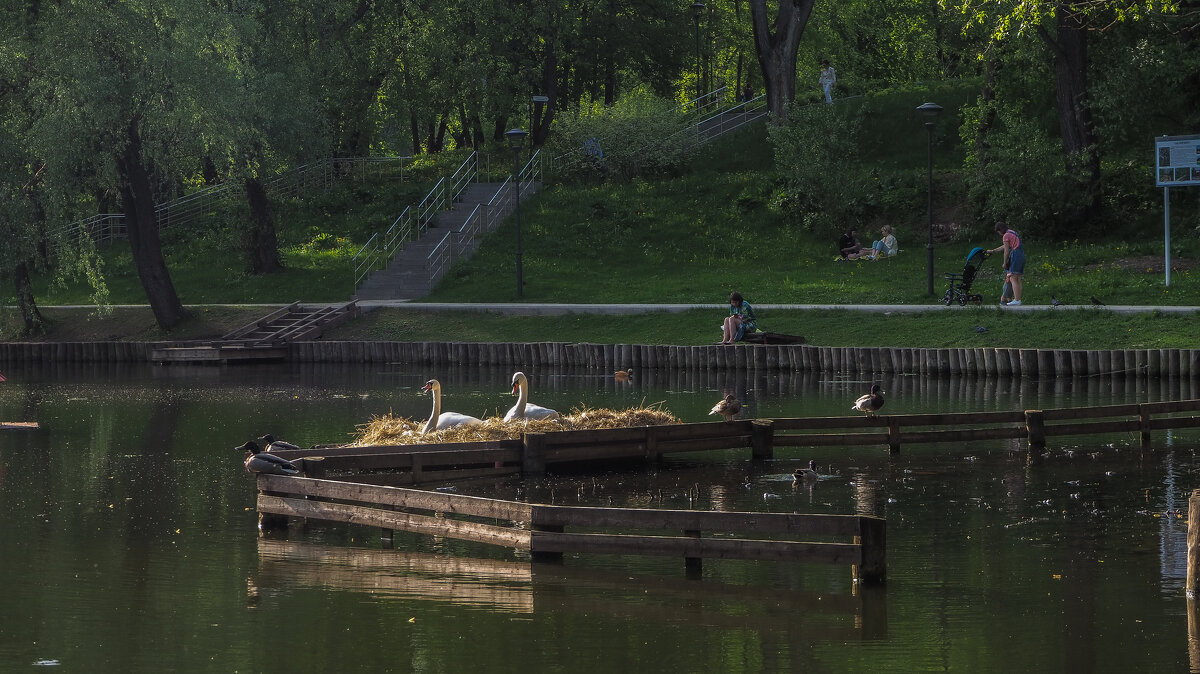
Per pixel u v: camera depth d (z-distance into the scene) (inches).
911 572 467.2
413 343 1430.9
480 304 1569.9
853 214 1788.9
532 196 2005.4
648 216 1877.5
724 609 425.1
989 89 1690.5
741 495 620.1
